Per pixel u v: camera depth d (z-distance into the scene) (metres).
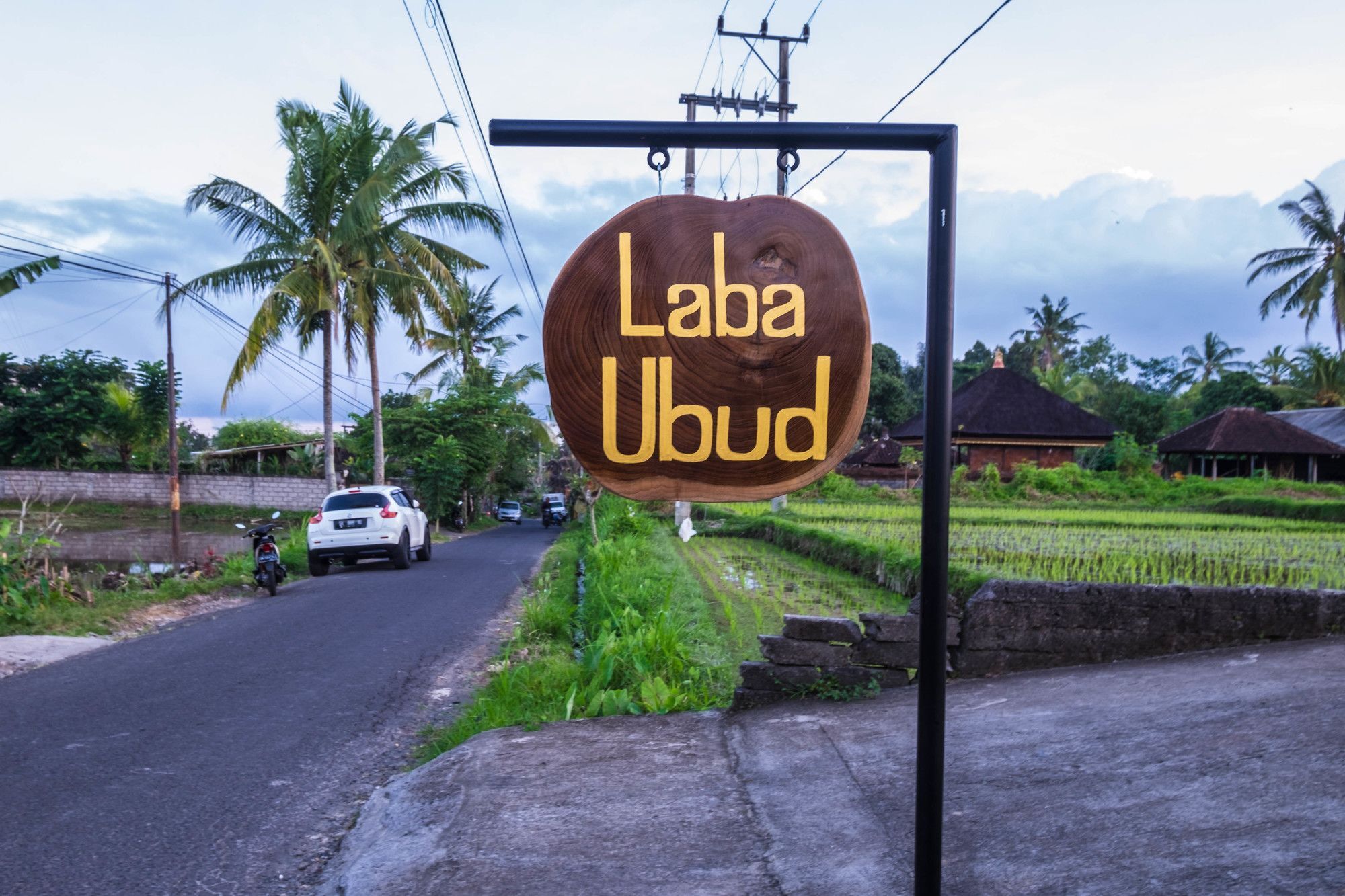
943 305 2.44
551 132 2.42
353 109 19.91
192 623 9.88
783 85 18.16
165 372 35.47
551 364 2.35
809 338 2.35
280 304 19.34
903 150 2.47
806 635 5.31
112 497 32.53
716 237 2.35
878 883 3.15
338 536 15.01
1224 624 5.45
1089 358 63.91
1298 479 37.75
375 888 3.40
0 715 6.05
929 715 2.49
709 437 2.36
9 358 34.47
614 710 5.51
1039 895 2.92
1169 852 3.06
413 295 21.11
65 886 3.62
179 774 4.94
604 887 3.28
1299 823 3.13
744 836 3.62
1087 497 28.28
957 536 14.87
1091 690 4.86
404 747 5.45
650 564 12.14
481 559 17.58
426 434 29.95
